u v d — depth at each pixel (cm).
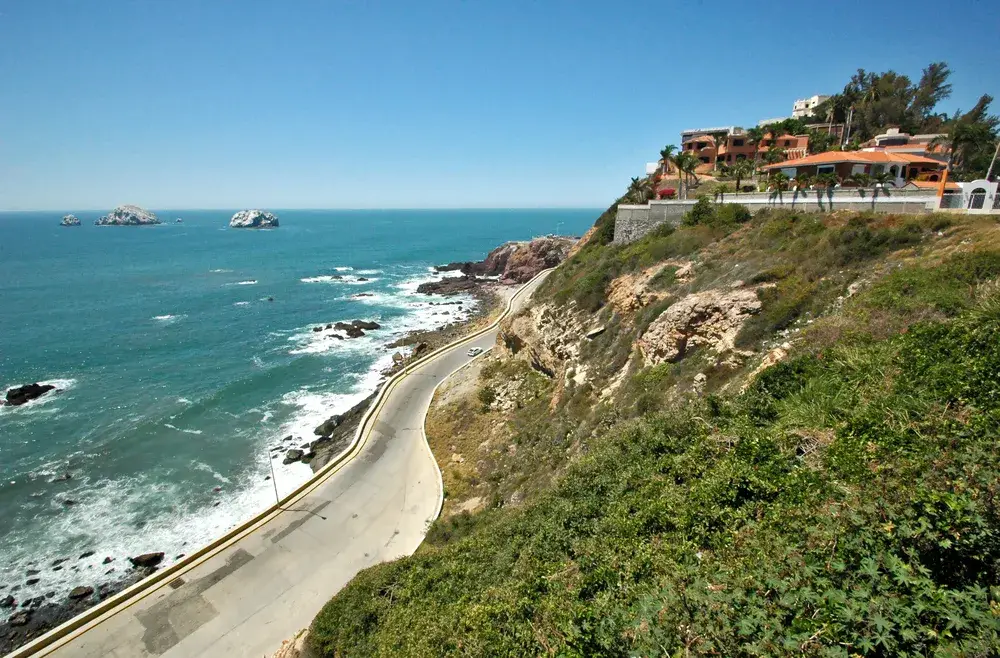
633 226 3909
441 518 2575
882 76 6806
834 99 6456
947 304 1323
